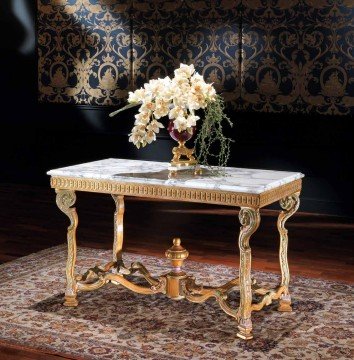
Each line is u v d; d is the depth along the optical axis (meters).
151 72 7.38
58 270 4.76
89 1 7.56
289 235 5.86
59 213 6.62
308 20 6.62
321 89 6.64
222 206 6.96
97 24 7.56
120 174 3.85
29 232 5.87
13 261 4.97
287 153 6.86
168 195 3.69
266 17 6.78
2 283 4.43
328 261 5.09
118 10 7.43
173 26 7.21
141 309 3.99
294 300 4.18
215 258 5.14
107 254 5.22
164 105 3.85
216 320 3.82
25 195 7.51
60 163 8.01
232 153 7.08
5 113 8.18
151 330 3.67
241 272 3.55
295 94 6.75
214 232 5.91
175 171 3.85
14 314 3.88
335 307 4.06
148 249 5.38
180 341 3.52
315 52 6.62
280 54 6.77
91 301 4.12
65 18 7.70
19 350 3.41
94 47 7.61
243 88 6.96
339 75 6.55
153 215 6.54
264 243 5.57
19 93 8.07
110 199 7.25
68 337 3.56
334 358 3.32
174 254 3.91
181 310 3.98
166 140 7.41
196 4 7.07
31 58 7.92
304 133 6.76
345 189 6.65
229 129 7.05
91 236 5.77
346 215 6.65
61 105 7.88
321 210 6.75
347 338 3.58
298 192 3.96
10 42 8.00
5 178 8.30
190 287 3.86
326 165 6.71
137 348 3.43
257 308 3.66
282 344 3.49
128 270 4.22
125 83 7.52
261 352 3.39
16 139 8.18
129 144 7.61
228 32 6.96
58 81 7.84
